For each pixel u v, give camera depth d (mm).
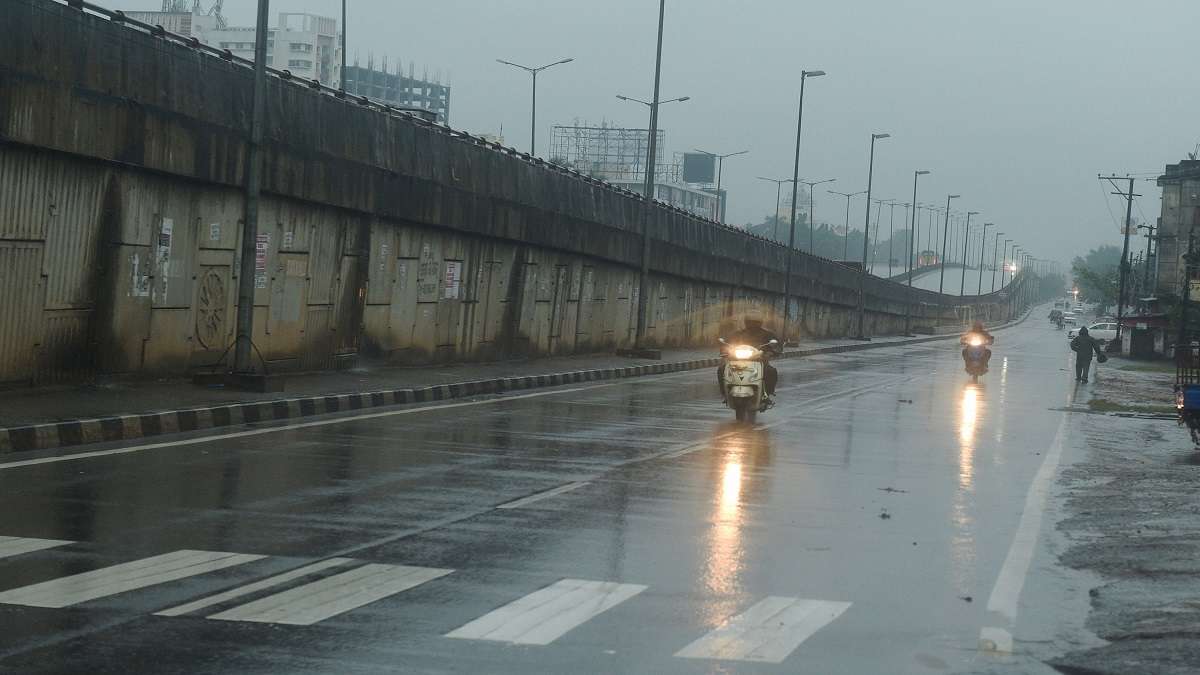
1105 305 182750
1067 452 19719
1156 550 10688
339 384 24406
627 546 10164
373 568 8953
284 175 23938
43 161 18109
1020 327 170125
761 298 71188
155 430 16906
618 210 45938
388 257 29234
